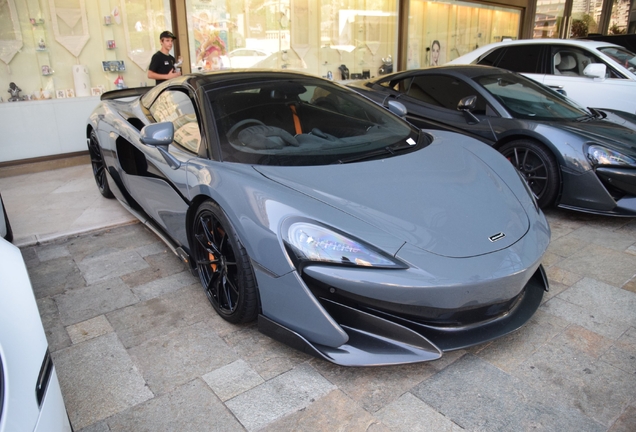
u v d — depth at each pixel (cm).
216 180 227
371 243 190
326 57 757
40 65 541
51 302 271
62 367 215
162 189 282
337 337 192
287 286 198
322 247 191
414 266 186
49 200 441
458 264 189
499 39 1002
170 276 298
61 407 124
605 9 1194
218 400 192
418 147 272
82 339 235
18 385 110
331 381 201
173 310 259
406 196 216
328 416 182
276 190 210
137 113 339
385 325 194
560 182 374
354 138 267
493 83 446
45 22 536
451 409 184
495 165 266
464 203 220
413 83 494
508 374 203
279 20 693
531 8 1038
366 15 784
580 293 269
